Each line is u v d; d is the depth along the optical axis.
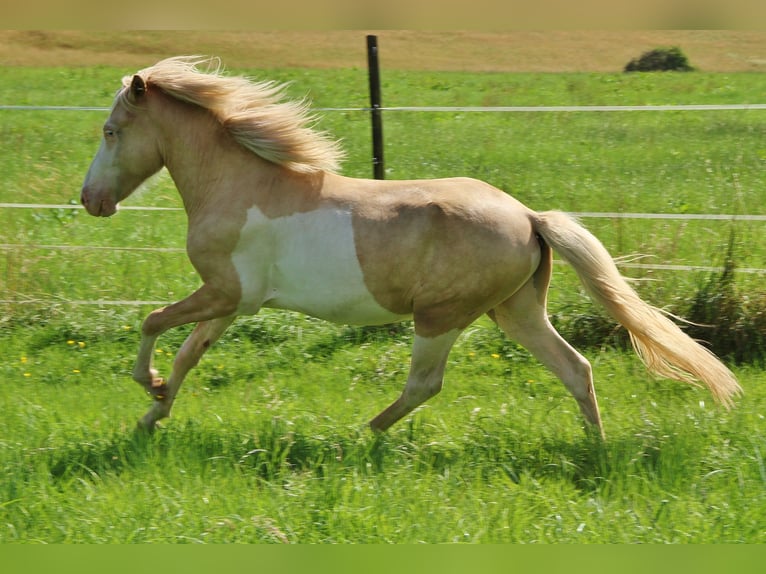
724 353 10.40
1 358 10.45
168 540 6.38
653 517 6.67
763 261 11.74
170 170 8.34
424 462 7.61
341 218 7.79
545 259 8.03
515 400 9.27
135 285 11.84
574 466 7.55
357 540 6.42
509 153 19.73
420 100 27.30
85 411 8.94
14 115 23.33
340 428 8.43
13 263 11.55
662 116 24.11
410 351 10.45
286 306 8.13
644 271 10.87
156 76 8.16
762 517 6.61
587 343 10.63
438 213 7.67
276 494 7.04
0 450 7.77
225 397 9.41
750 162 18.27
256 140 7.91
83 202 8.41
